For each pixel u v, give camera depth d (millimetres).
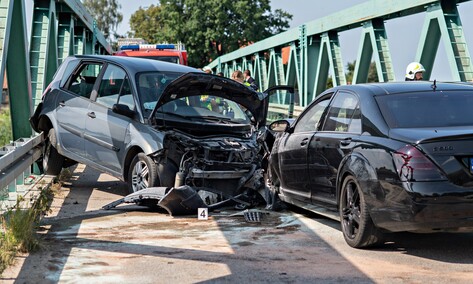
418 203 5832
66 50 18312
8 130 27828
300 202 8109
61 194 10492
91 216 8617
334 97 7684
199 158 9227
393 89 7047
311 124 7988
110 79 10422
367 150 6453
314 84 20516
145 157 9336
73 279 5551
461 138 5895
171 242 7051
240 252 6586
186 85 9766
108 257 6332
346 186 6820
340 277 5637
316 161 7512
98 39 27750
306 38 20875
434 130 6184
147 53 19844
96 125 10289
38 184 10688
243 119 10523
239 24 64625
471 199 5801
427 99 6820
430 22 13383
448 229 5875
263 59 29625
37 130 11594
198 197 8797
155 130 9359
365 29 16203
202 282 5492
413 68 10734
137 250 6645
